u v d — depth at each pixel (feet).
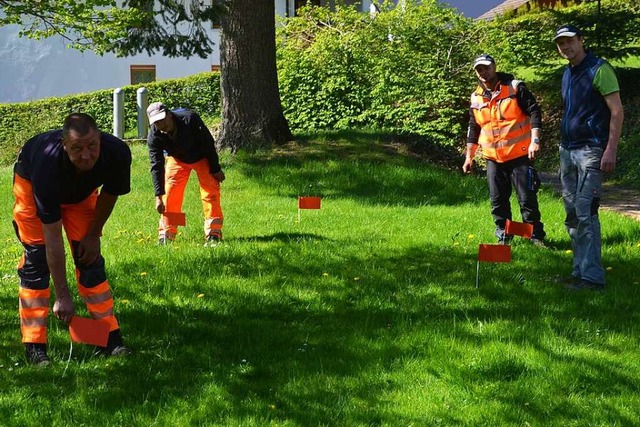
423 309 20.92
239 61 47.80
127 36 45.21
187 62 95.71
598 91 22.43
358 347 18.26
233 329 19.61
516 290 22.67
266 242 28.81
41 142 16.26
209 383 16.33
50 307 21.34
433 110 63.00
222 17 47.80
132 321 20.15
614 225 30.89
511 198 37.24
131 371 17.04
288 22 71.10
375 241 28.96
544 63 71.51
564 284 23.21
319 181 42.55
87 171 16.35
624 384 16.31
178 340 18.93
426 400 15.51
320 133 50.34
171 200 29.60
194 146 28.78
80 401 15.53
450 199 39.99
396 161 45.60
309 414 14.92
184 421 14.67
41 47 94.68
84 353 18.12
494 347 17.88
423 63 64.59
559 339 18.54
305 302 21.76
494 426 14.53
